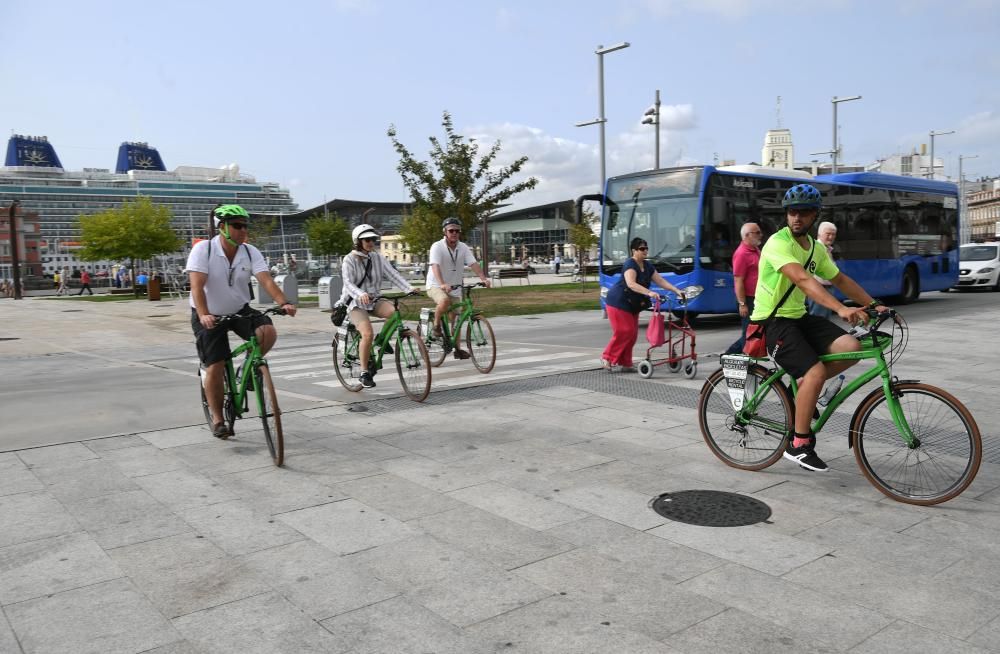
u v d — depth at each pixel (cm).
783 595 323
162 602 327
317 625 304
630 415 675
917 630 291
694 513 424
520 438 598
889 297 2130
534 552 373
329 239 7150
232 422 603
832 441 579
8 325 1994
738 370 504
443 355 957
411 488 477
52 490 483
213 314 580
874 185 1834
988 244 2520
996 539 381
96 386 934
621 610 311
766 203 1553
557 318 1819
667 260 1452
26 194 14288
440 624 302
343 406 736
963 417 414
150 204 4484
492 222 11012
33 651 287
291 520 423
